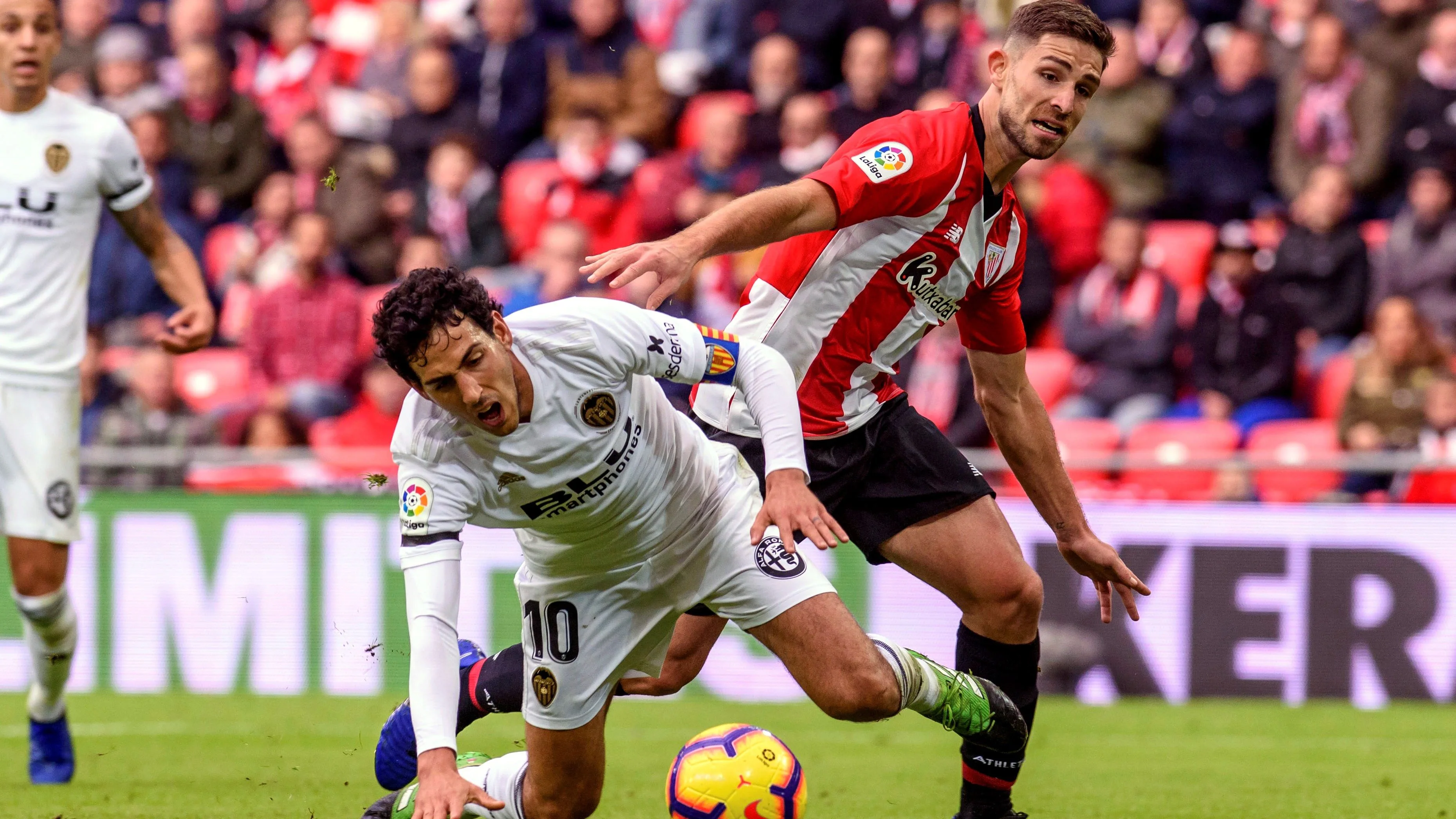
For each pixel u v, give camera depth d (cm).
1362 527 2911
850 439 1555
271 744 2384
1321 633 2916
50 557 1933
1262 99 3828
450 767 1116
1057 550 2958
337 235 3794
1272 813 1839
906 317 1529
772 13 4259
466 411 1139
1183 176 3816
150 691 2947
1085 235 3688
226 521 2944
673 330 1261
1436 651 2892
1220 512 2939
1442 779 2128
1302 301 3519
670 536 1336
